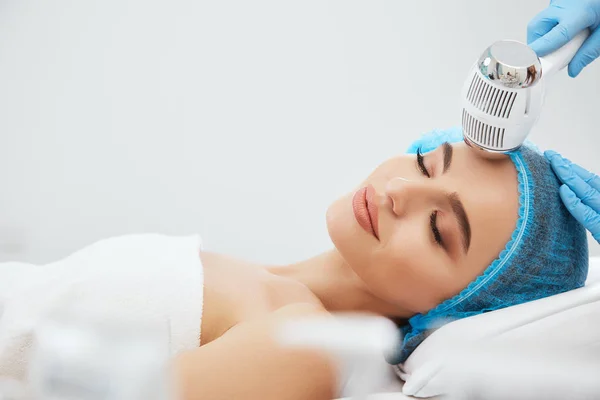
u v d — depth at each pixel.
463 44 1.81
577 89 1.79
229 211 1.67
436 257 1.09
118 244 1.14
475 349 1.02
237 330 1.01
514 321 1.02
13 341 0.98
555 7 1.20
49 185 1.61
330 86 1.80
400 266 1.10
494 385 1.01
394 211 1.11
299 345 0.99
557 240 1.10
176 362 0.95
